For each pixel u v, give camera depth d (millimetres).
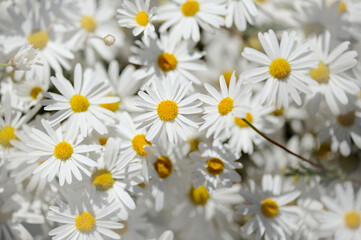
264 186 671
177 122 625
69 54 696
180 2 671
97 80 650
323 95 672
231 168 646
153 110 625
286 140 729
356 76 686
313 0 719
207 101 632
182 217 689
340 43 685
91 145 629
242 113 628
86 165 637
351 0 720
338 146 711
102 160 637
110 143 634
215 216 692
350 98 680
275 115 719
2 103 675
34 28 696
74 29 709
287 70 638
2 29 694
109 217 637
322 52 672
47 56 693
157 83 627
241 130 695
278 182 672
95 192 638
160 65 671
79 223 634
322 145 721
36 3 699
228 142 691
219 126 629
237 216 713
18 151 656
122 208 638
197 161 647
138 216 664
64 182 638
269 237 662
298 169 683
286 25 725
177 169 656
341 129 696
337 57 669
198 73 722
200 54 674
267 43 639
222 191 692
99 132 640
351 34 714
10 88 677
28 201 673
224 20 674
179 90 626
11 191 666
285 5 733
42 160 628
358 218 639
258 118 698
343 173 684
